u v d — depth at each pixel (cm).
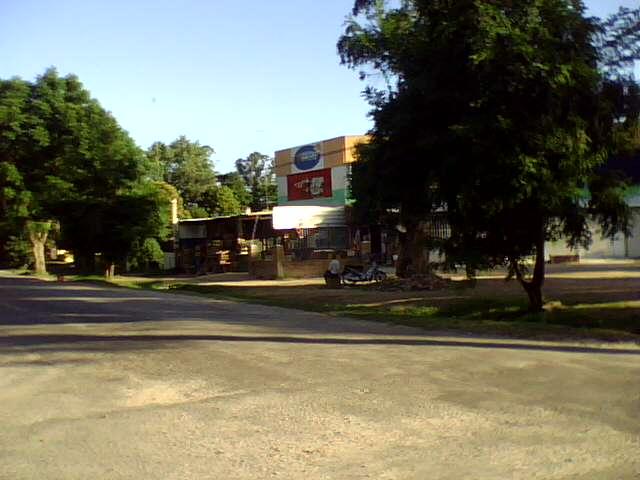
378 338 1232
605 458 540
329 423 664
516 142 1395
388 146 1572
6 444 626
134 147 4247
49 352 1150
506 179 1402
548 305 1664
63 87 4450
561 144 1406
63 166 4188
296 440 614
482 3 1397
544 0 1406
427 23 1523
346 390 799
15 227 4609
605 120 1491
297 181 4972
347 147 4528
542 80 1362
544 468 521
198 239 5097
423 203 1592
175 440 626
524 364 932
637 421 642
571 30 1429
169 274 4419
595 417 658
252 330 1380
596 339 1166
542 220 1554
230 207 8462
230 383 860
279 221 3822
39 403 786
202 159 8912
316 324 1488
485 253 1583
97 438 639
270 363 984
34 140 4303
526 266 1792
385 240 3897
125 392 830
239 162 10050
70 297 2406
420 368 918
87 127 4231
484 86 1413
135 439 632
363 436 619
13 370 995
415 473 520
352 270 2659
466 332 1298
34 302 2195
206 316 1688
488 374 870
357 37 2077
